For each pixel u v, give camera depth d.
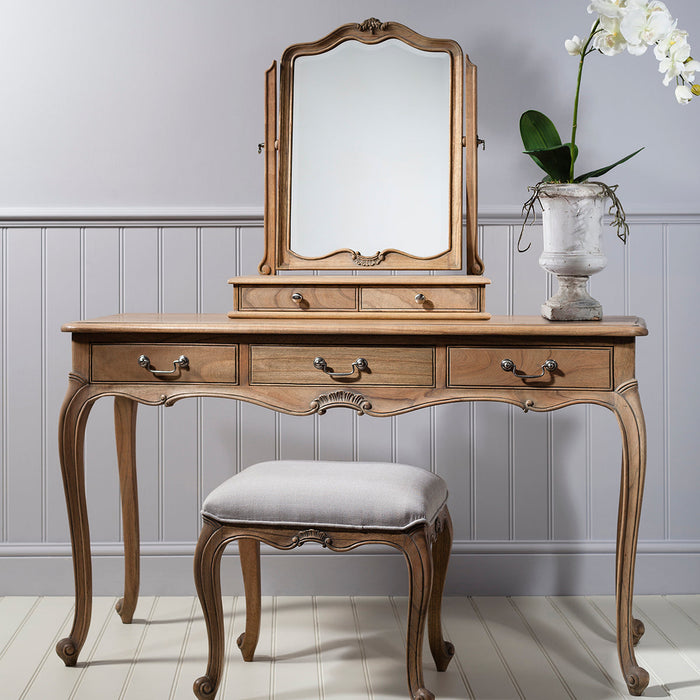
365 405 1.83
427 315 1.99
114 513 2.44
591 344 1.79
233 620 2.25
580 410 2.40
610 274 2.39
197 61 2.36
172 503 2.43
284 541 1.71
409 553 1.67
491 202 2.39
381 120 2.18
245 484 1.75
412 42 2.17
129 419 2.19
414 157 2.17
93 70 2.37
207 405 2.42
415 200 2.16
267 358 1.84
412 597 1.67
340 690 1.86
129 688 1.87
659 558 2.42
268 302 2.04
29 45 2.36
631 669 1.84
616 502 2.42
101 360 1.88
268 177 2.19
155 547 2.43
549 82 2.36
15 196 2.39
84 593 1.98
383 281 2.01
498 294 2.40
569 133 2.37
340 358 1.83
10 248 2.39
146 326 1.84
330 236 2.18
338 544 1.70
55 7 2.35
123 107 2.37
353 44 2.19
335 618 2.26
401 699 1.82
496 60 2.35
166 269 2.40
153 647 2.08
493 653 2.05
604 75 2.35
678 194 2.37
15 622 2.24
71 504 1.95
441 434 2.42
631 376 1.79
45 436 2.42
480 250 2.39
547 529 2.44
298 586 2.43
